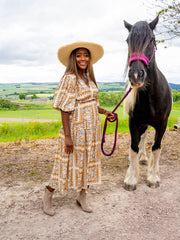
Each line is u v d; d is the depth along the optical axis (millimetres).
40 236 2191
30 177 3736
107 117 2670
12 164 4445
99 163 2525
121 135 7656
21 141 6906
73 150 2359
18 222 2436
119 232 2256
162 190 3238
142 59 2547
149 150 5555
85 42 2275
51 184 2504
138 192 3184
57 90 2301
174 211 2668
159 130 3348
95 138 2432
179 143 6062
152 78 2936
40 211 2668
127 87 3320
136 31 2631
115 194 3121
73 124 2324
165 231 2277
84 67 2393
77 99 2287
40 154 5250
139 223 2420
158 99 3080
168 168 4117
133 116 3275
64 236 2191
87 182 2432
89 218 2518
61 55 2426
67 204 2836
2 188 3305
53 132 9031
